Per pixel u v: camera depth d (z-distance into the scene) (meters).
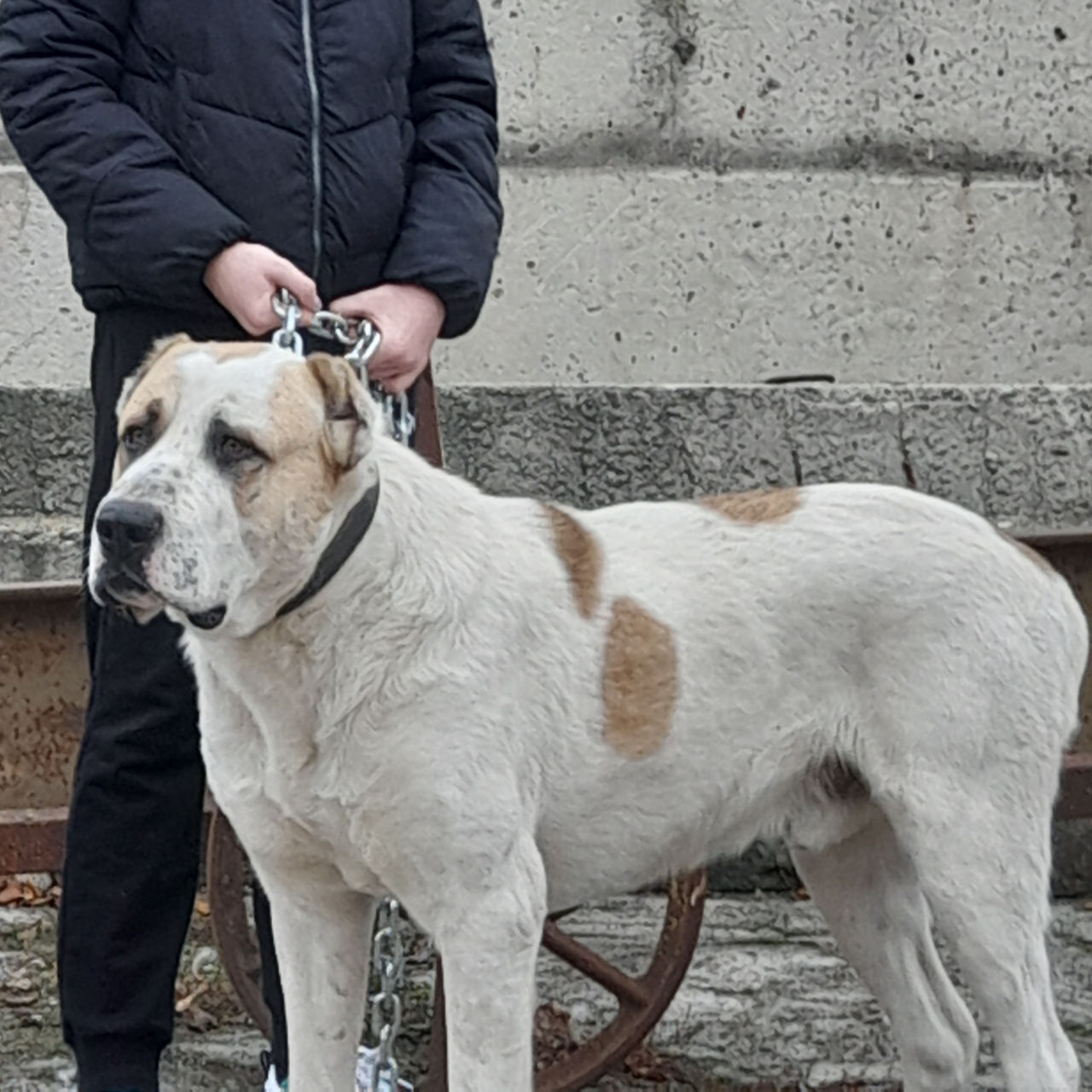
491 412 4.84
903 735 3.07
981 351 5.88
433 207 3.26
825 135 5.82
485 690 2.83
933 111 5.85
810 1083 3.88
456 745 2.79
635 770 3.01
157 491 2.56
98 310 3.21
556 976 4.13
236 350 2.74
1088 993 4.12
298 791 2.80
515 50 5.74
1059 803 3.81
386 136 3.21
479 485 4.82
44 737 3.70
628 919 4.32
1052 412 4.99
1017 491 4.95
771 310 5.82
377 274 3.22
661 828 3.07
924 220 5.85
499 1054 2.81
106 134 3.05
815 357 5.84
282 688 2.77
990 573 3.12
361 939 3.02
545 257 5.78
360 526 2.76
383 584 2.78
